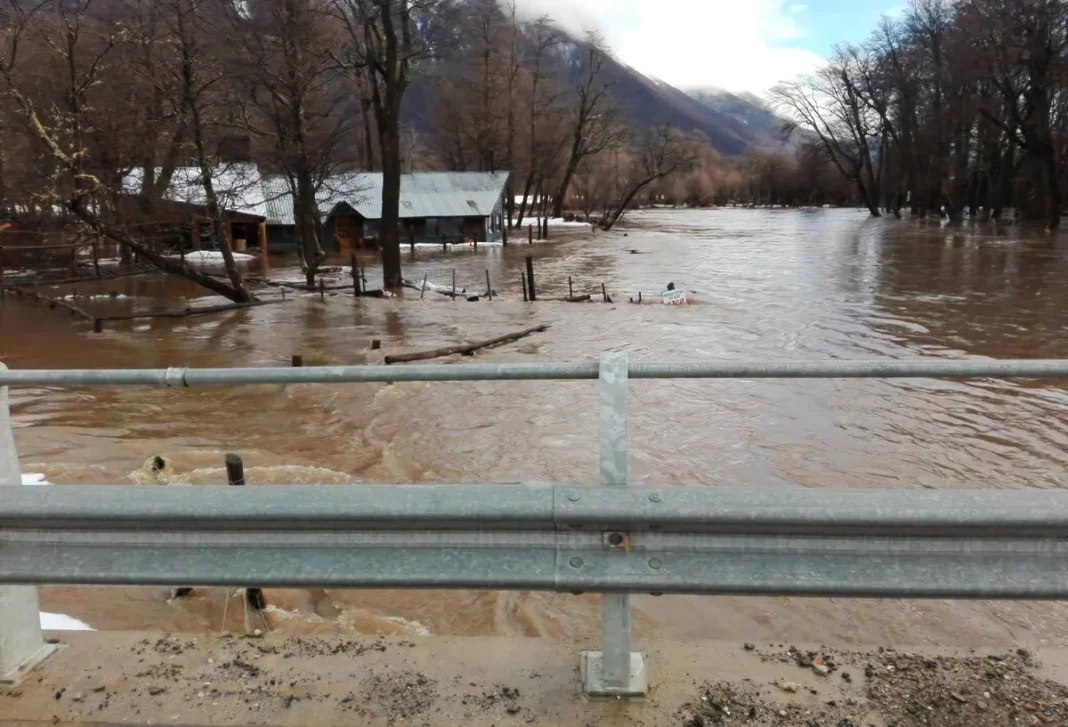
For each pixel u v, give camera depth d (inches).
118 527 98.5
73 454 368.5
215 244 1737.2
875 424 431.5
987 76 2219.5
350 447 389.7
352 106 2103.8
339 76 1455.5
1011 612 228.4
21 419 434.9
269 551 98.0
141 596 218.5
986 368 104.6
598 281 1245.1
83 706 103.1
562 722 98.2
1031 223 2384.4
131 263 1279.5
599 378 101.4
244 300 971.9
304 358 652.7
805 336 736.3
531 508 93.7
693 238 2293.3
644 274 1336.1
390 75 1154.7
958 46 2420.0
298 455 374.3
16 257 1272.1
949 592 91.5
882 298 983.0
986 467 366.6
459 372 102.9
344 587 97.1
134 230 1206.9
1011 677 107.7
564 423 433.1
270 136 1379.2
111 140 1103.6
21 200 1134.4
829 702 102.3
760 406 466.0
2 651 108.0
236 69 1171.9
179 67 970.7
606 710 100.2
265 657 113.9
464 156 3339.1
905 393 494.6
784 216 3814.0
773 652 114.3
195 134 949.2
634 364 102.9
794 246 1882.4
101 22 1032.2
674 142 3909.9
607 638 101.9
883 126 3415.4
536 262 1611.7
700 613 224.5
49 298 956.6
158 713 101.8
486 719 99.1
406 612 225.3
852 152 3996.1
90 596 216.7
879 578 92.4
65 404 467.5
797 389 507.2
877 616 225.3
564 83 3745.1
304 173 1270.9
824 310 895.1
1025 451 389.4
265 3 1227.2
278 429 421.4
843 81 3388.3
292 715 101.0
